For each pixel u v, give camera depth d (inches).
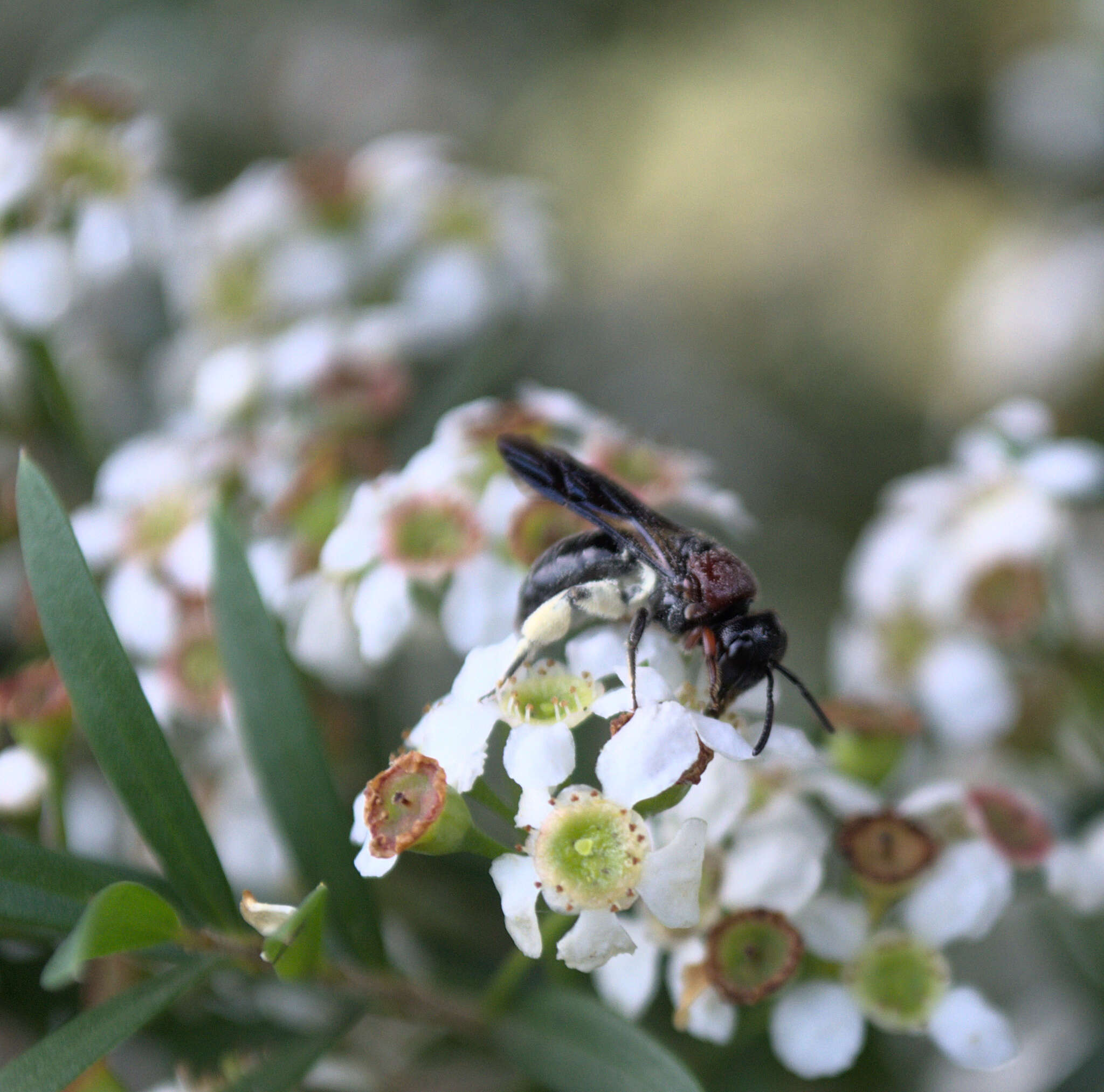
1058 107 11.4
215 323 7.5
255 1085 5.9
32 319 6.9
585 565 6.2
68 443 7.2
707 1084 6.3
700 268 11.2
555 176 11.8
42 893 5.8
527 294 7.8
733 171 11.4
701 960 6.0
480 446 6.5
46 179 7.1
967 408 10.4
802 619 9.1
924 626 7.1
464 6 12.1
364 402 7.0
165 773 5.9
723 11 12.3
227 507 6.8
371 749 6.8
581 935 5.7
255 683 6.1
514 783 5.9
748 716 6.1
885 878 6.1
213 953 5.8
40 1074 5.7
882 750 6.3
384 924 6.6
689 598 6.1
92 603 5.8
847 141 11.6
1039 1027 7.0
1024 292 10.5
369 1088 6.4
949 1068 6.9
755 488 10.0
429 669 7.1
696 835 5.8
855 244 11.1
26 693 6.3
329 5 11.6
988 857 6.1
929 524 7.1
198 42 10.9
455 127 11.8
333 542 6.4
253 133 11.0
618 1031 5.9
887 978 6.1
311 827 6.0
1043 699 7.0
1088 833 6.6
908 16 12.1
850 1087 6.5
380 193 7.6
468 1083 6.5
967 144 11.9
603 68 12.1
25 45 10.7
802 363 10.9
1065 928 6.8
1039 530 6.9
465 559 6.4
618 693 5.9
